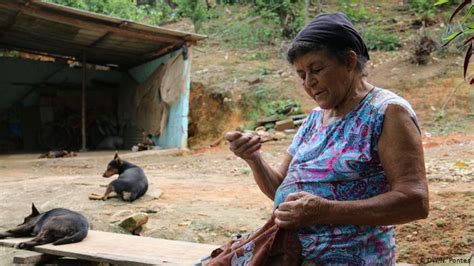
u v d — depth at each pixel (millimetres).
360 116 2035
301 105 15750
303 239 2053
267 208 6867
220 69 18703
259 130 14922
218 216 6445
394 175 1931
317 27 2016
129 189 7316
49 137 19453
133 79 19500
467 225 5195
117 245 4836
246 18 22750
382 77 15875
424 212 1897
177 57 15516
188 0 20766
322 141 2115
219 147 15219
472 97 13891
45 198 7609
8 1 11953
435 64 15836
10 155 16531
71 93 20453
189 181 9508
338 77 2025
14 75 19656
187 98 15023
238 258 2139
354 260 1998
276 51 20016
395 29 19656
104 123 20016
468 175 7707
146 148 16172
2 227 6191
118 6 19547
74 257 4543
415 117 2000
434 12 19766
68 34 15547
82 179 9617
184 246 4812
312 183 2096
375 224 1900
